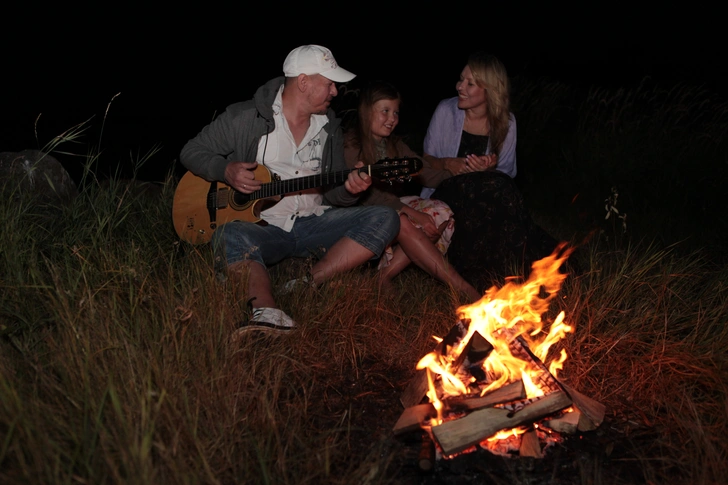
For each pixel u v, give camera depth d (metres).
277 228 4.03
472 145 4.70
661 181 6.84
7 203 3.83
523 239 4.32
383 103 4.21
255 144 3.96
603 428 3.05
